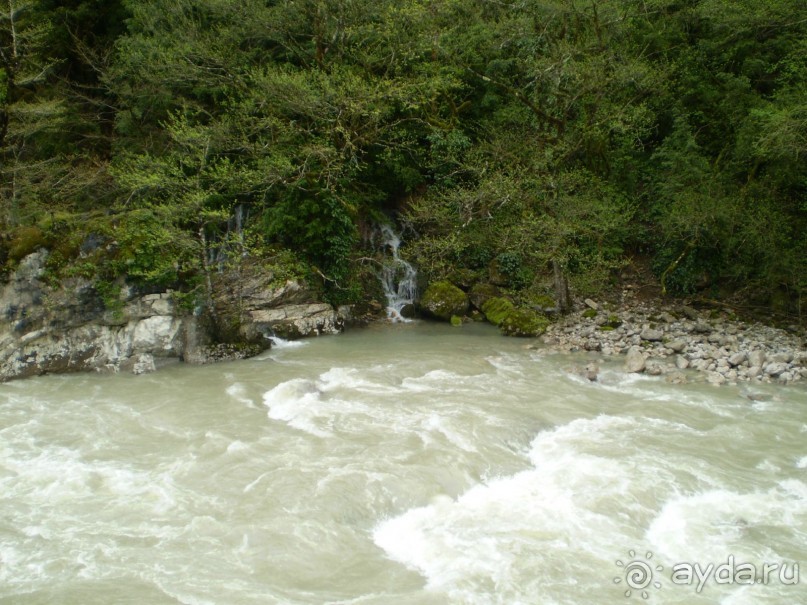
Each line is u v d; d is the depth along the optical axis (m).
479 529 9.48
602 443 12.27
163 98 24.53
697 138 25.09
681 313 22.86
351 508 9.84
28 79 21.66
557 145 22.47
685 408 14.26
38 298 17.12
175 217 18.27
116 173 22.23
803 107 17.62
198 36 24.03
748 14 23.47
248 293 21.09
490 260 25.50
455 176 24.95
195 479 10.90
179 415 14.01
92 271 17.34
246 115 22.48
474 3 25.48
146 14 24.12
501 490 10.68
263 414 13.91
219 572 8.34
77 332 17.55
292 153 22.22
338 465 11.12
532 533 9.34
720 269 23.59
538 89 23.53
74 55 27.12
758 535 9.34
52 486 10.77
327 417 13.46
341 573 8.39
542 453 11.97
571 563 8.61
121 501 10.22
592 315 22.59
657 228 25.27
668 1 24.59
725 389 15.69
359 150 23.67
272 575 8.30
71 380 16.78
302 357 18.89
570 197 21.25
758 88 24.92
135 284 17.72
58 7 26.17
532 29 23.39
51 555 8.71
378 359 18.47
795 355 17.58
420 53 24.20
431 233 26.02
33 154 25.59
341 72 22.97
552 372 17.05
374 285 25.17
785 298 22.36
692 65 25.52
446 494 10.40
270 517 9.59
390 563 8.68
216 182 21.84
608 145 25.30
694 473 11.09
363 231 25.77
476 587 8.07
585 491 10.48
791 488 10.71
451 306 23.94
